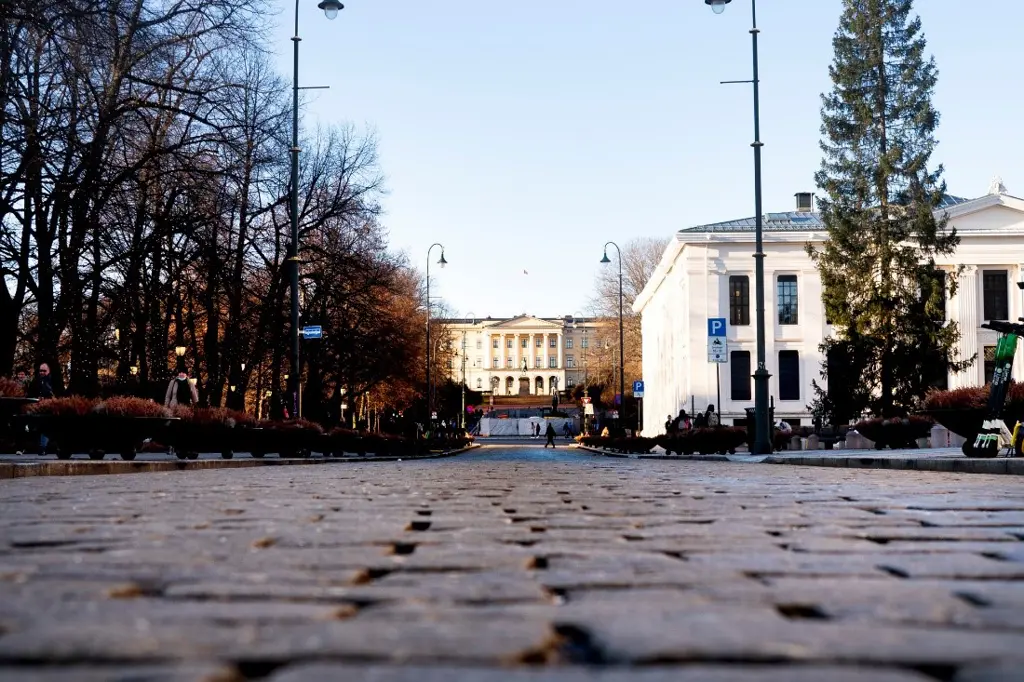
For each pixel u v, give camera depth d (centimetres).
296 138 3512
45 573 404
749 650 248
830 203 5459
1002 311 7169
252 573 405
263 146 3662
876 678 217
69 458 1961
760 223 3173
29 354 3272
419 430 6562
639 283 10594
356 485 1236
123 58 2995
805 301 7106
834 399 5438
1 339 3100
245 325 4700
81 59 2712
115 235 3312
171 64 3359
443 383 9844
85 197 3017
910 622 293
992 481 1311
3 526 628
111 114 2989
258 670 233
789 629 278
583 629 281
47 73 2883
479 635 271
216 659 240
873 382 5394
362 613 311
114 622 290
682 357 7538
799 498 928
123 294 3422
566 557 468
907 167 5325
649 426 10212
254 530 601
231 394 4494
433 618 302
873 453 2808
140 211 3244
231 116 3238
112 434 1939
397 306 6925
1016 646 251
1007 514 720
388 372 5728
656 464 2536
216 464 2095
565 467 2202
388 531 595
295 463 2578
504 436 12950
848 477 1501
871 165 5369
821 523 650
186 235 3522
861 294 5388
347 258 5006
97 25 2627
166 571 410
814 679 216
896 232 5350
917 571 412
